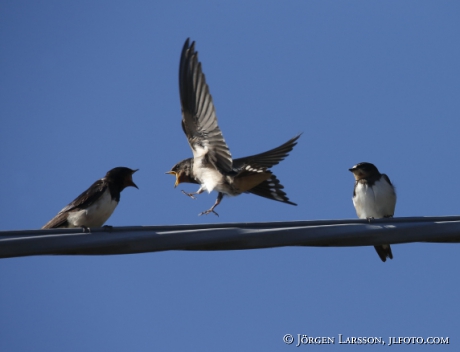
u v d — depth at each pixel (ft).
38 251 26.78
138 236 27.55
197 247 28.02
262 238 28.14
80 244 27.12
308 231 28.45
